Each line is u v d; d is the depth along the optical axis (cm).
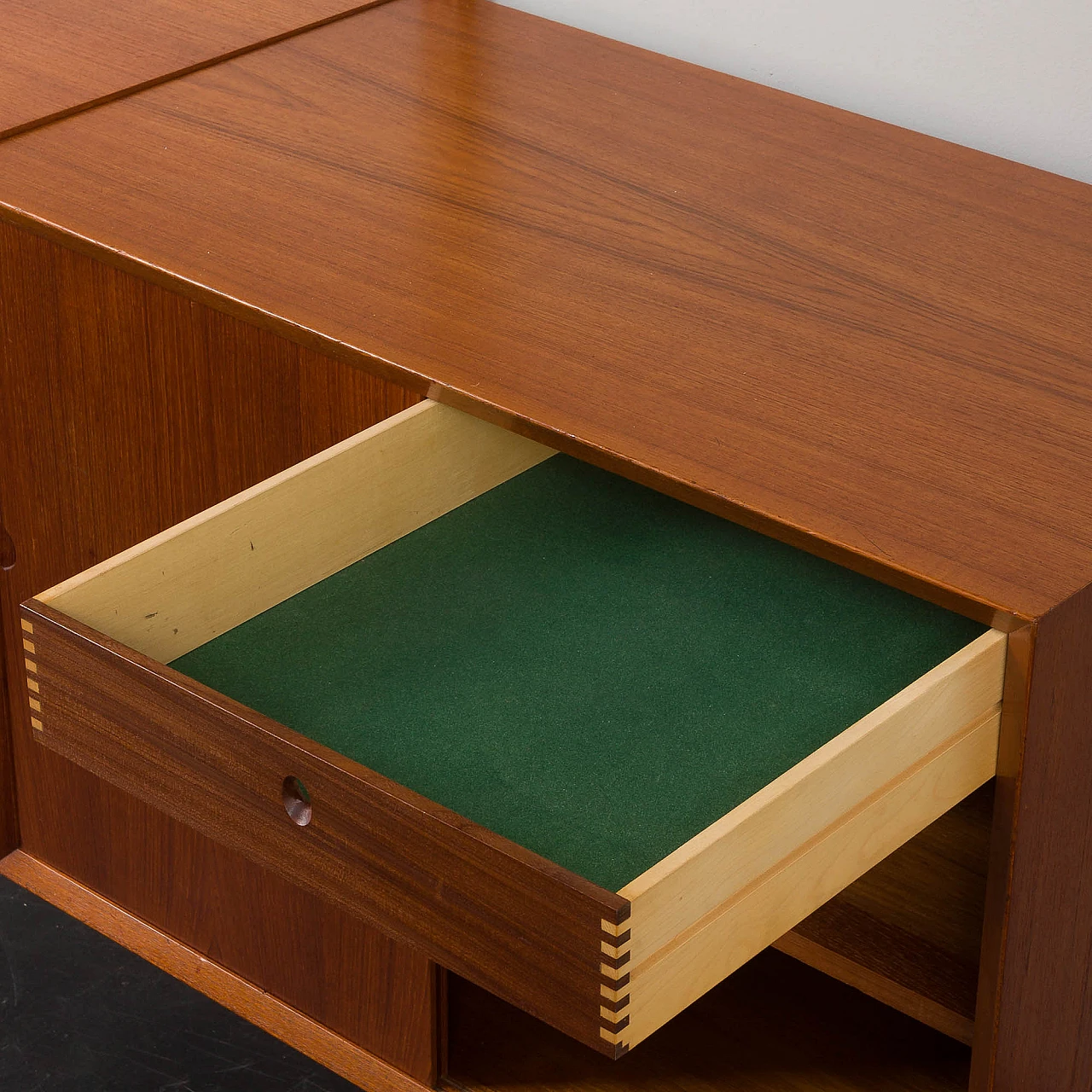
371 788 84
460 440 118
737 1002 130
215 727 90
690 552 117
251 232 118
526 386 103
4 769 151
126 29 147
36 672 98
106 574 100
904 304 115
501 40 150
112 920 146
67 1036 155
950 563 90
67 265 127
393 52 147
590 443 98
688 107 140
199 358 125
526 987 82
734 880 83
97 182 124
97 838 146
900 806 92
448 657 106
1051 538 93
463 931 83
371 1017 129
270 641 107
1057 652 90
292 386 122
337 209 122
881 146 136
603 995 78
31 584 146
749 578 115
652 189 127
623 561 116
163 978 162
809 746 99
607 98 141
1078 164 135
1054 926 103
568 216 123
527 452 124
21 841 154
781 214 125
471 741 99
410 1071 128
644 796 95
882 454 99
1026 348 110
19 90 136
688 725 101
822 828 87
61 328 131
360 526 114
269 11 152
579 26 155
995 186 131
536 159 131
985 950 100
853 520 93
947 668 89
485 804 94
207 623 107
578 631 109
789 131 137
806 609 111
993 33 134
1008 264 120
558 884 77
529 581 114
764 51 146
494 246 119
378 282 113
